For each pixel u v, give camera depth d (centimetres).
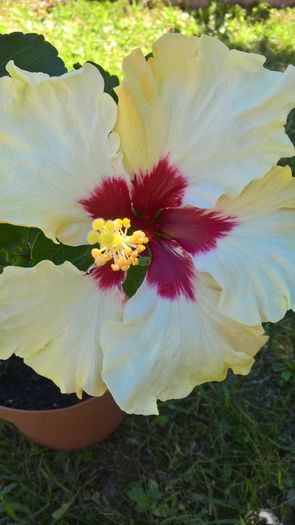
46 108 23
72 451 47
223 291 25
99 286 26
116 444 47
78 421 40
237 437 47
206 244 26
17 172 24
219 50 23
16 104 23
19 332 25
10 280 24
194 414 48
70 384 27
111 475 46
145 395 26
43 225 24
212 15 86
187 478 45
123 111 23
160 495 44
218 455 47
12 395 42
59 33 80
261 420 49
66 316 26
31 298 25
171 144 25
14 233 29
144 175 25
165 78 23
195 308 27
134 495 44
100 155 24
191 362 27
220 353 27
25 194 24
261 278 25
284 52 82
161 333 26
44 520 44
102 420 42
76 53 77
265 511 44
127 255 25
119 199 26
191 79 23
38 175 24
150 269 27
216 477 46
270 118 23
